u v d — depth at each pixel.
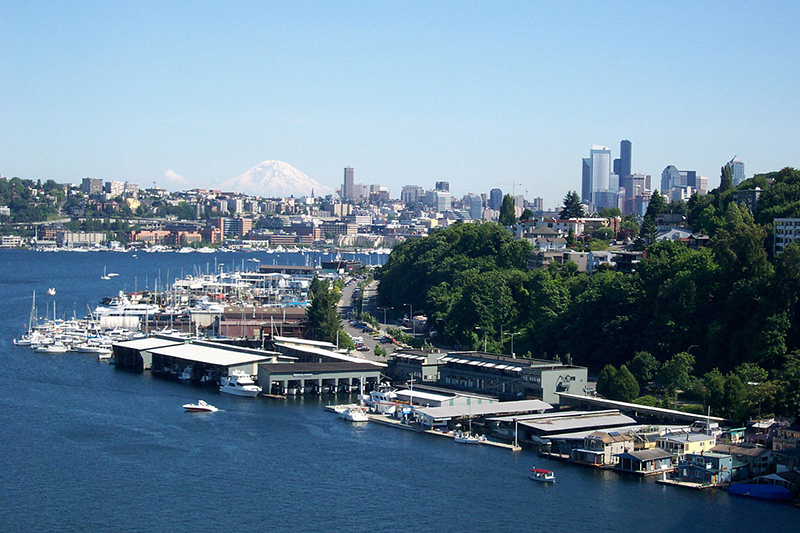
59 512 193.38
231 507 198.38
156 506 198.12
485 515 195.62
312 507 199.25
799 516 195.62
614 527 189.25
